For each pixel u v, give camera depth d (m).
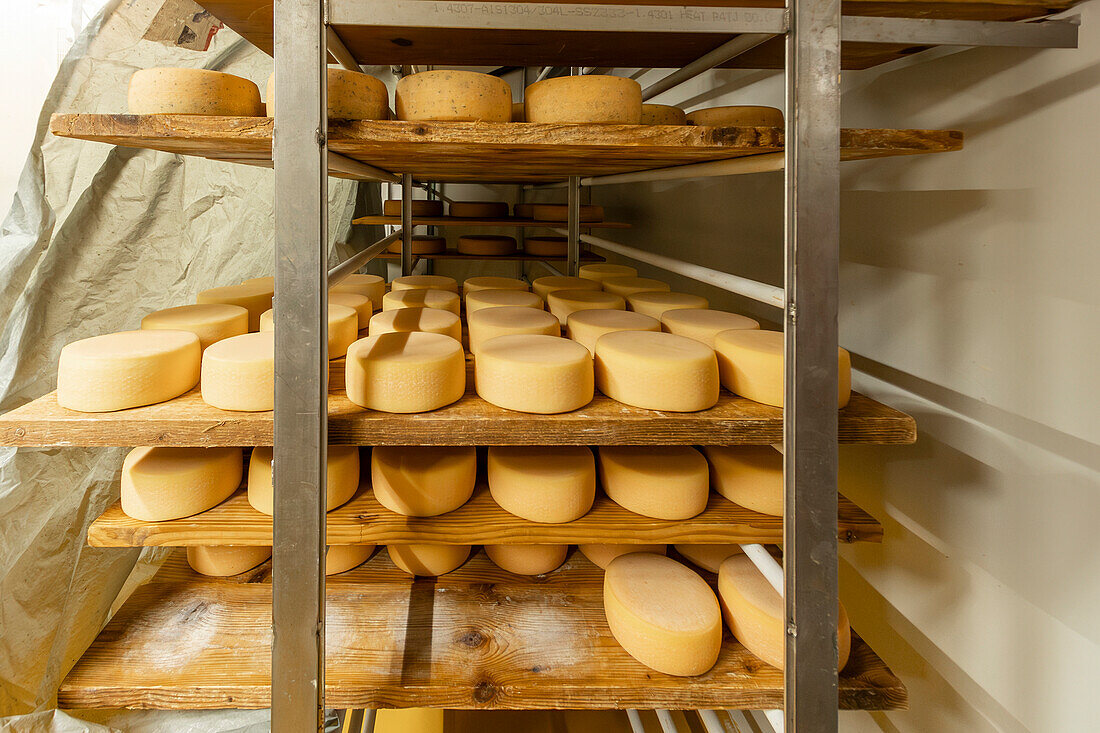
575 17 0.69
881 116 1.14
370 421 0.76
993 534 0.93
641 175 1.41
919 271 1.05
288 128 0.66
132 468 0.88
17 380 1.13
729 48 1.00
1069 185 0.79
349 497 0.96
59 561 1.17
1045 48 0.79
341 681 0.83
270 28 1.10
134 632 0.93
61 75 1.12
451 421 0.77
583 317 1.13
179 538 0.86
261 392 0.80
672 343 0.91
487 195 4.07
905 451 1.11
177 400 0.85
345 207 2.37
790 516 0.74
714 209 1.85
